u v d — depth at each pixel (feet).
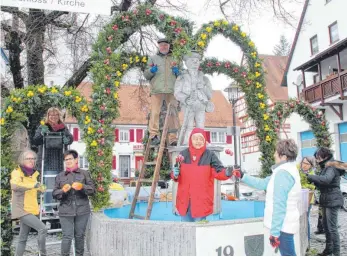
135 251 16.25
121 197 25.26
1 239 19.11
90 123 21.85
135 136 115.65
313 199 24.17
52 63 41.86
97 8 18.33
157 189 29.25
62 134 23.80
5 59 18.45
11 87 40.24
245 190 44.93
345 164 18.43
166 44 25.02
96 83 22.72
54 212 22.82
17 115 20.83
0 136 19.77
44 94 21.44
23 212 16.89
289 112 30.30
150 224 15.89
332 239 18.48
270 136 27.63
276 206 12.63
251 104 27.86
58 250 20.86
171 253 15.23
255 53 27.04
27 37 35.99
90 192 17.22
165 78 24.93
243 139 115.34
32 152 17.48
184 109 22.63
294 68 76.23
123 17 23.95
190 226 14.90
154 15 24.06
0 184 19.76
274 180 13.01
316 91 64.34
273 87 100.83
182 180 16.84
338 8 68.08
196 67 22.81
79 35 39.24
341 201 18.61
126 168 114.21
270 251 16.29
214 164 16.67
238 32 26.18
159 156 20.74
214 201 20.39
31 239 24.25
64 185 16.71
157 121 25.07
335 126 64.39
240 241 15.52
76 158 17.70
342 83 57.16
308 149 71.10
